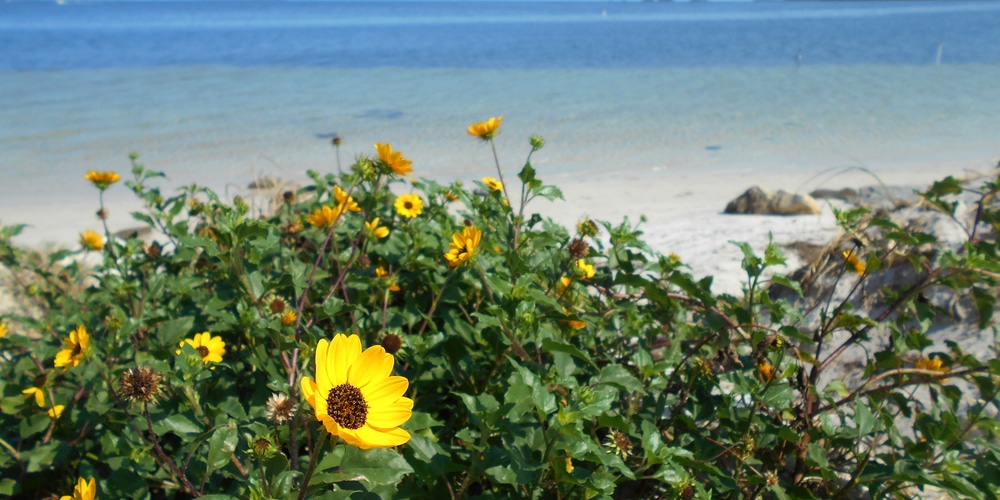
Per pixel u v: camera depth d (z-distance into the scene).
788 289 4.45
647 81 26.11
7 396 2.61
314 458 1.53
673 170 12.58
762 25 71.56
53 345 2.97
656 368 2.54
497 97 22.02
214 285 3.41
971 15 80.25
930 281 3.02
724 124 17.31
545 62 34.34
